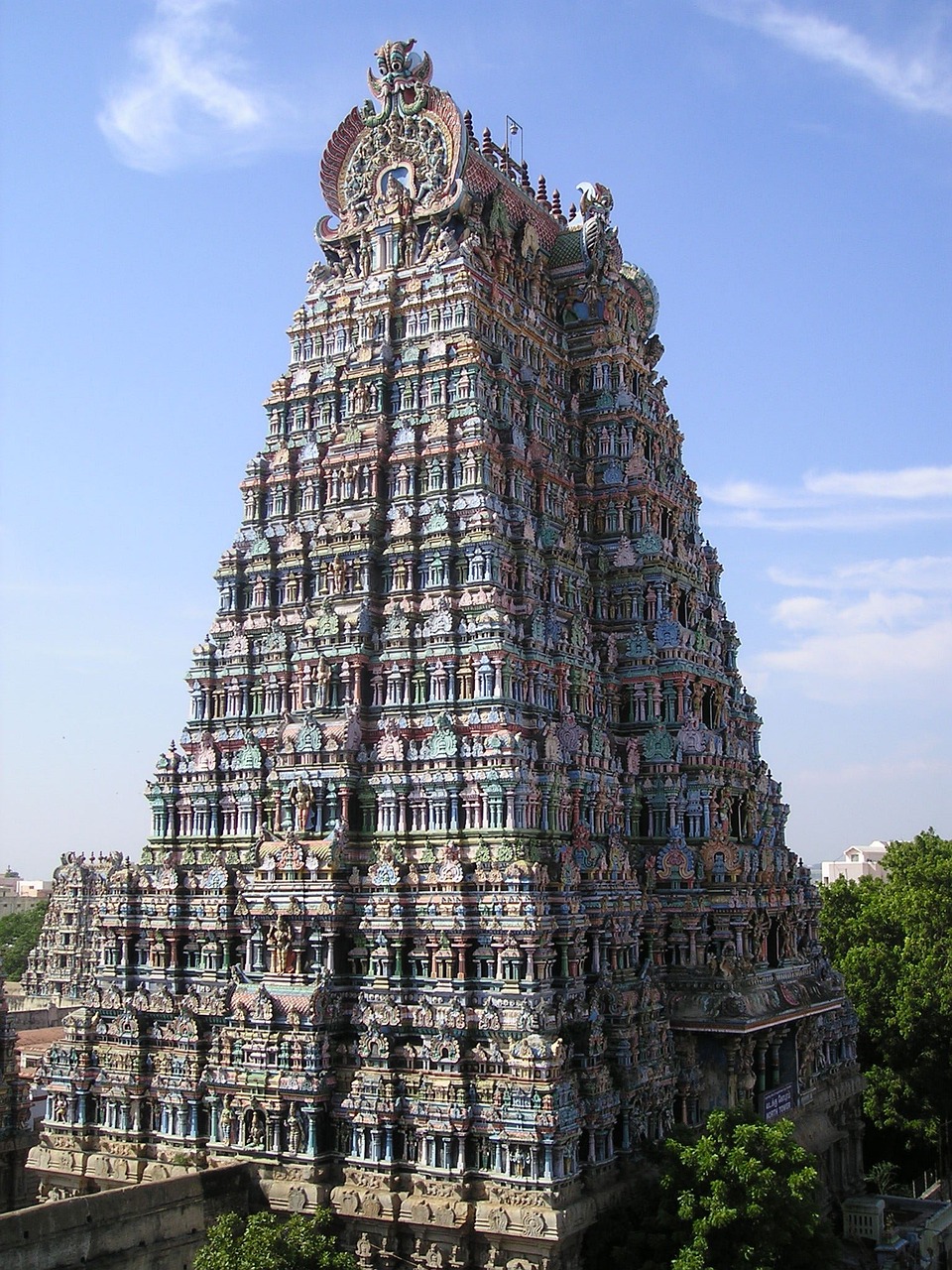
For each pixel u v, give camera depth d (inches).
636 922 2541.8
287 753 2576.3
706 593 3363.7
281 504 2957.7
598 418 3216.0
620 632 3004.4
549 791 2440.9
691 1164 2004.2
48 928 5546.3
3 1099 2596.0
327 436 2933.1
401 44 3107.8
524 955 2213.3
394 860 2351.1
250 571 2935.5
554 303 3346.5
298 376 3024.1
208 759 2758.4
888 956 3703.3
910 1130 3499.0
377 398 2891.2
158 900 2588.6
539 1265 1964.8
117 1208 1968.5
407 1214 2068.2
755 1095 2532.0
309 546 2869.1
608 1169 2160.4
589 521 3132.4
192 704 2883.9
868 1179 3449.8
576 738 2608.3
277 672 2768.2
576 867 2368.4
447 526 2642.7
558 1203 2005.4
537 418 3016.7
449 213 2982.3
